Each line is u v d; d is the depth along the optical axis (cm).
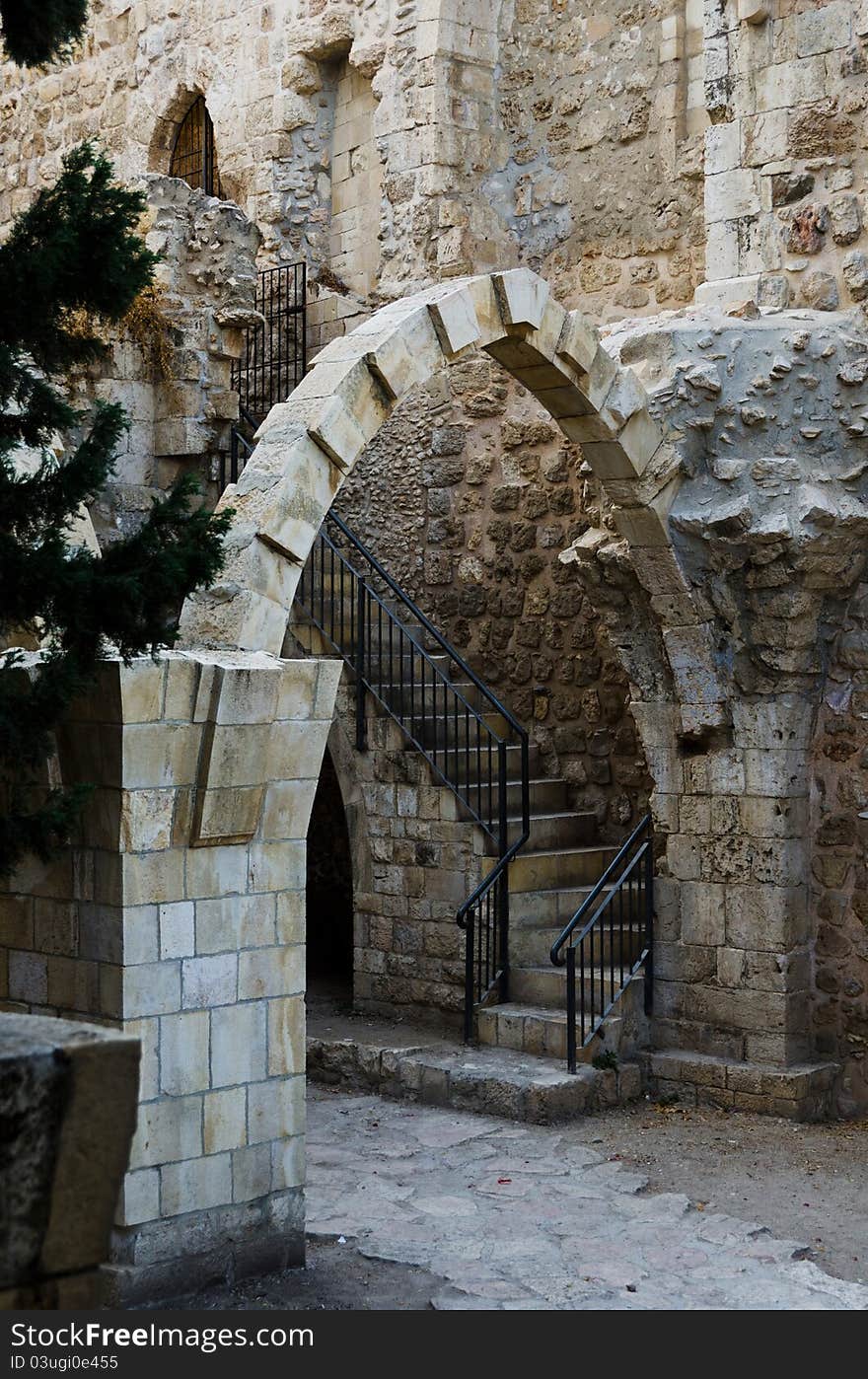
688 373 1008
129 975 664
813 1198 848
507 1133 958
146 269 636
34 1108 285
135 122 1708
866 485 1016
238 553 796
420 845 1167
